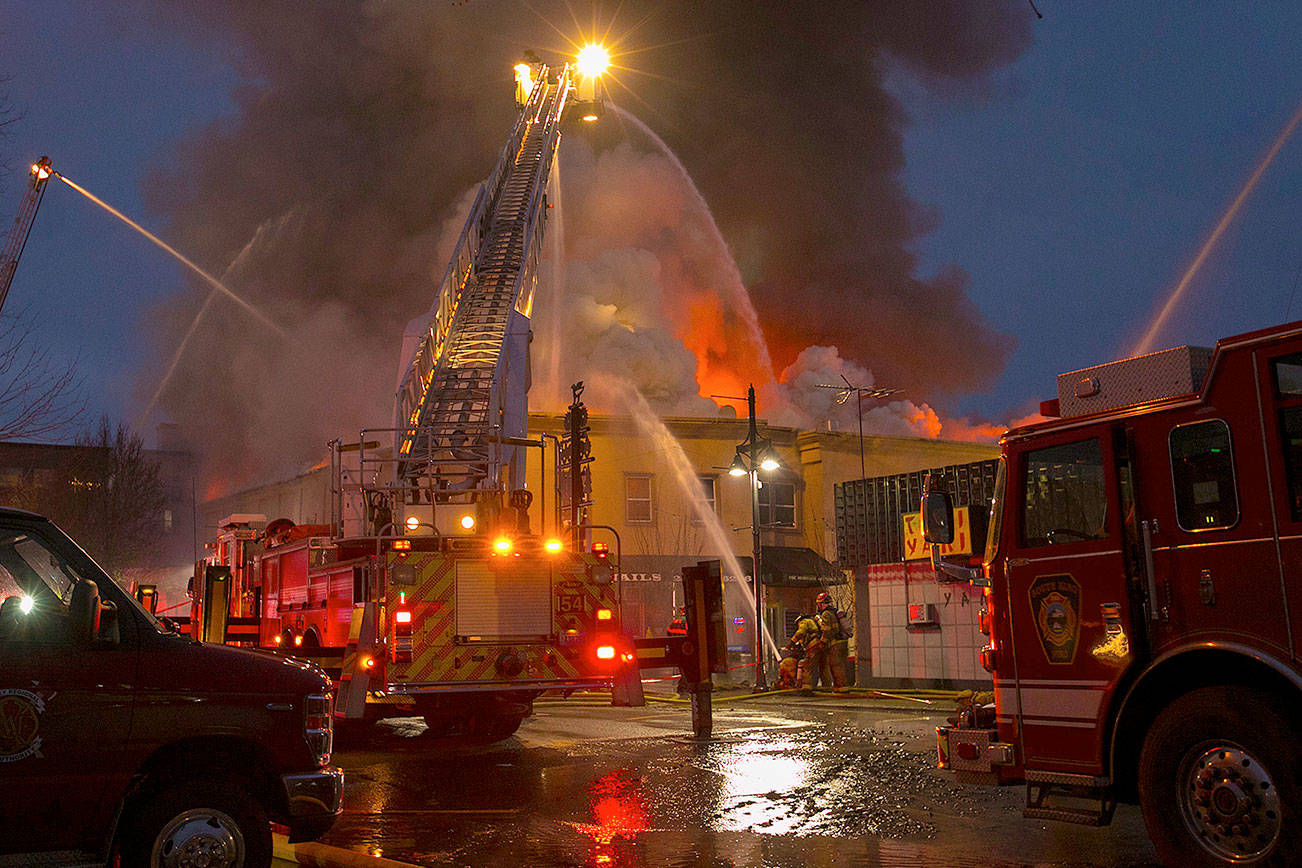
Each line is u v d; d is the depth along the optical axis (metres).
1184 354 5.75
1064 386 6.32
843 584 25.38
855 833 6.96
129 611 5.31
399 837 7.23
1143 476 5.73
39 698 4.93
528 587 11.16
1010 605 6.37
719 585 12.47
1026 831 6.91
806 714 15.30
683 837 6.99
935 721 13.82
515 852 6.69
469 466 13.40
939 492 6.86
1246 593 5.26
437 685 10.72
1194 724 5.28
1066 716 6.02
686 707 17.23
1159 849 5.42
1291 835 4.88
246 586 14.71
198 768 5.40
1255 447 5.29
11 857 4.83
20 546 5.27
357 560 11.05
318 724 5.63
